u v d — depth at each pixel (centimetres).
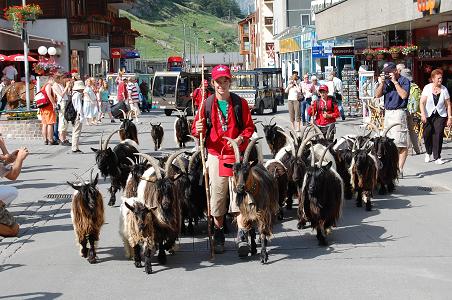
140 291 757
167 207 827
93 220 868
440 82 1605
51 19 4553
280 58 6675
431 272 795
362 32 2914
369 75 2578
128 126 1830
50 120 2238
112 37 6000
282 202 1095
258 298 721
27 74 2625
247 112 905
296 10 6819
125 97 3297
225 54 12475
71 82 2575
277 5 7388
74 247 961
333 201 918
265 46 8556
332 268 823
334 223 932
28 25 4509
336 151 1248
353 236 980
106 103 3634
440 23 2275
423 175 1477
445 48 2492
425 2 2031
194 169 1004
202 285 773
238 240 878
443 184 1374
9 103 2986
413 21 2311
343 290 739
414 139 1767
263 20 8550
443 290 730
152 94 4053
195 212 1009
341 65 3956
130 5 6009
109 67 6153
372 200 1241
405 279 771
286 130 1484
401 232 991
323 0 4375
